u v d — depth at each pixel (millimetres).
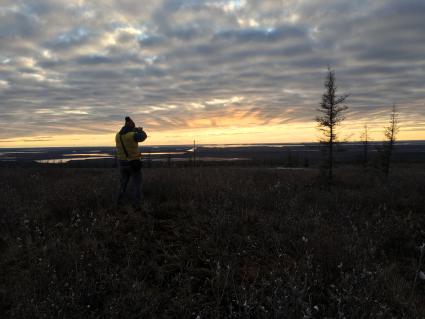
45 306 3521
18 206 7227
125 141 7621
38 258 4719
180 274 4527
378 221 7164
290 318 3404
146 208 7348
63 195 8047
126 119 7789
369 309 3715
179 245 5605
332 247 5355
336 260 5031
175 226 6527
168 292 4156
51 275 4223
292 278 3922
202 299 4035
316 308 3449
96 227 6023
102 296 4039
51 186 10031
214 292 4137
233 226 6340
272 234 6086
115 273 4395
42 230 5945
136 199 7793
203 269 4777
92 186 9289
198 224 6613
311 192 10609
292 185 11469
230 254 5219
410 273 5180
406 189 11617
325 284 4547
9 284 4172
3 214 6645
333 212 8148
